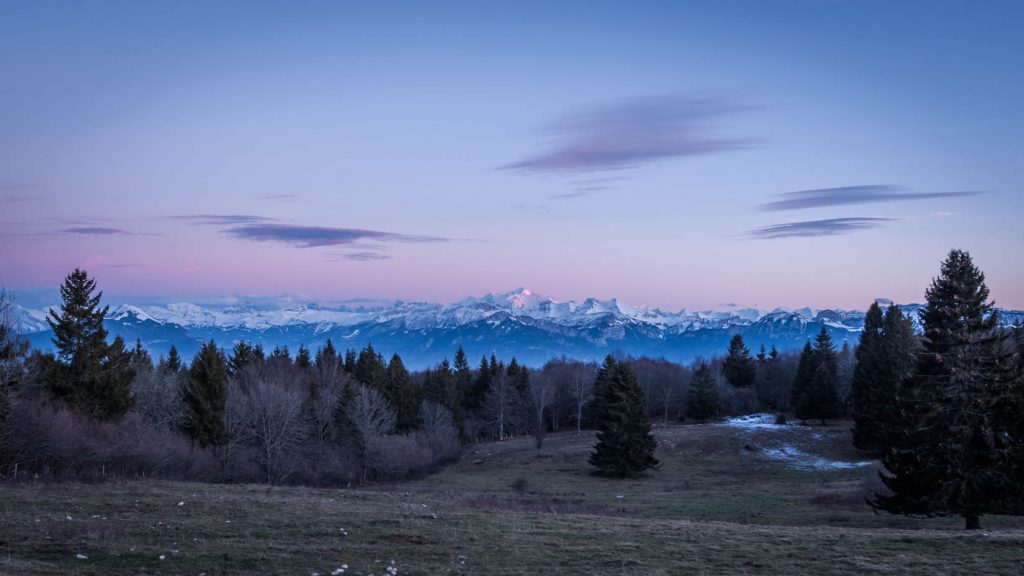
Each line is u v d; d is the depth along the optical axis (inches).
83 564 891.4
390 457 3511.3
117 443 2401.6
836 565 926.4
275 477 3056.1
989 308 1544.0
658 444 3855.8
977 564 910.4
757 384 5979.3
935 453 1545.3
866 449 3538.4
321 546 1021.2
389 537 1102.4
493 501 1836.9
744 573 890.7
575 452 3976.4
